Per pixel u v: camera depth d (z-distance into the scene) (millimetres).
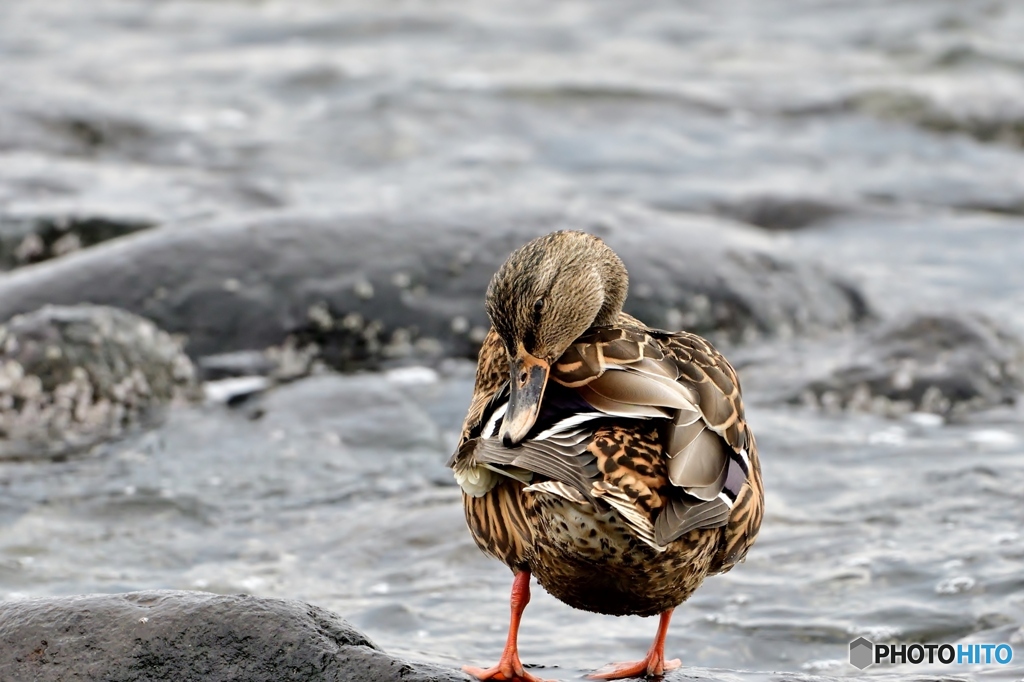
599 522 6086
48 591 9219
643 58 28375
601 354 6668
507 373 7727
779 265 15867
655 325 14906
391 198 19953
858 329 15766
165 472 11531
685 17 31891
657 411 6176
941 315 13992
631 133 23656
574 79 25719
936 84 25625
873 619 8445
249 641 6398
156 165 21984
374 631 8523
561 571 6504
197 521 10539
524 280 7352
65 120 22859
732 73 27266
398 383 13828
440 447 12094
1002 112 24609
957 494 10445
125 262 14555
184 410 13008
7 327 12891
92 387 12711
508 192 20500
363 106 24344
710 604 8789
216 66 27438
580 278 7402
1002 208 21000
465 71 26906
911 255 18594
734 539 6773
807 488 10867
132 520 10562
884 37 29672
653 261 15305
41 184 19219
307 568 9664
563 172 21859
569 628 8555
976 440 12055
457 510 10445
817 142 23672
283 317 14414
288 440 12156
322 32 30406
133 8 32688
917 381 13227
